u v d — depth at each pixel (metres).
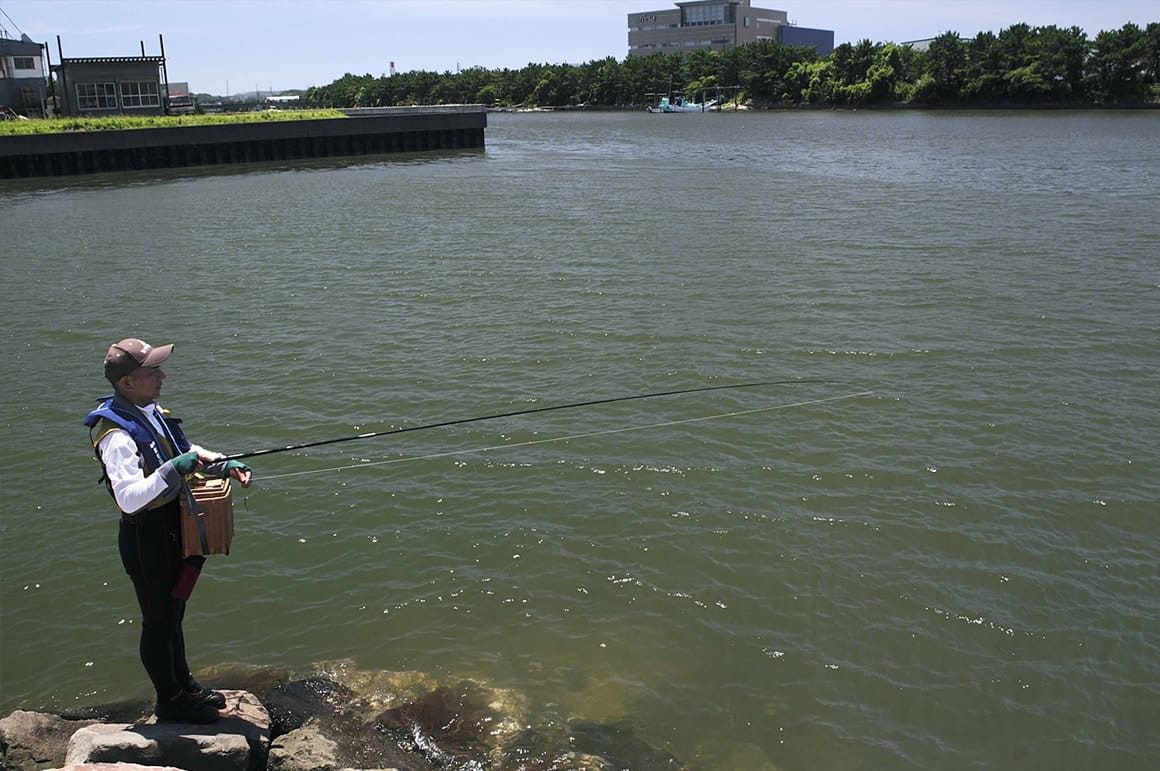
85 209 33.22
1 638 7.34
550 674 6.82
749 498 9.44
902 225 25.72
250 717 5.64
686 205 30.97
